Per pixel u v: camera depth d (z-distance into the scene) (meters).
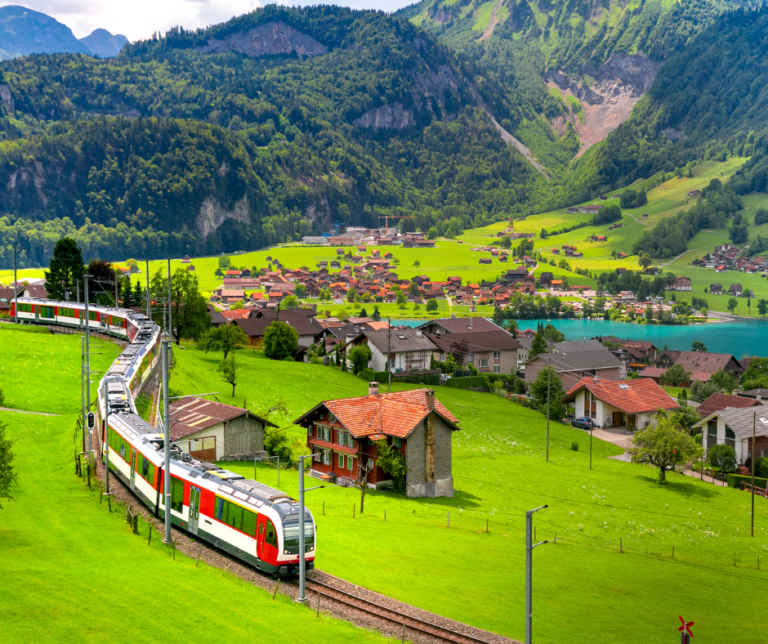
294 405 99.94
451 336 162.75
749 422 102.12
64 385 83.12
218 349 118.75
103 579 31.88
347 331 175.75
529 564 28.11
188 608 29.89
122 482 50.59
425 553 47.91
